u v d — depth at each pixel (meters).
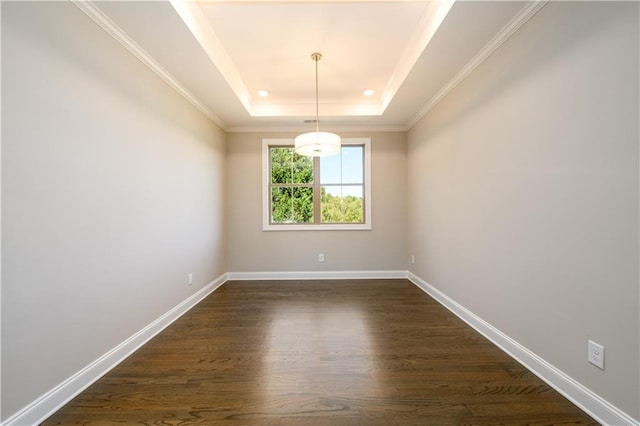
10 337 1.31
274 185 4.49
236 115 3.81
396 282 4.16
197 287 3.31
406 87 2.95
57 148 1.54
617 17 1.27
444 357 2.01
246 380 1.76
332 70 3.02
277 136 4.39
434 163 3.33
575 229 1.50
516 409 1.48
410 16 2.18
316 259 4.43
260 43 2.53
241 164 4.39
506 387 1.66
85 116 1.72
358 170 4.52
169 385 1.71
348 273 4.43
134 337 2.15
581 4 1.45
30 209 1.39
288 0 2.01
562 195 1.58
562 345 1.59
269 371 1.85
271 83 3.32
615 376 1.31
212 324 2.65
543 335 1.73
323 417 1.44
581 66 1.45
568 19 1.52
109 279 1.91
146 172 2.33
